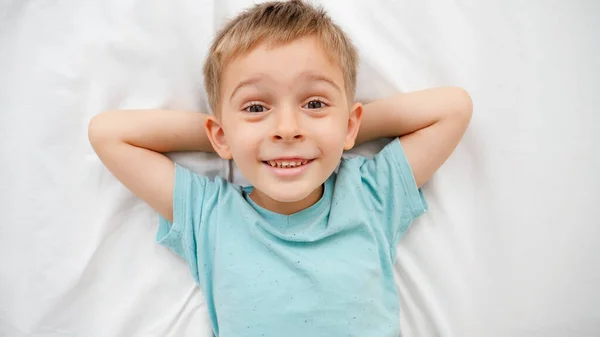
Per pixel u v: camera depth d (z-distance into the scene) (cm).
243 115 67
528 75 82
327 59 68
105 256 81
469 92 82
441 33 82
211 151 83
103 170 81
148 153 78
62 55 79
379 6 82
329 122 68
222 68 70
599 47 82
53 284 80
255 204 78
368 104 80
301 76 65
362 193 78
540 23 82
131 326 82
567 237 83
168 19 80
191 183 79
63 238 80
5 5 79
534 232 83
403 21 82
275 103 66
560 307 83
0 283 80
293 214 76
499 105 82
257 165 69
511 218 83
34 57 79
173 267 82
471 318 83
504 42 82
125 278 82
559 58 82
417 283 83
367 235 77
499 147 82
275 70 65
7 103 79
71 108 80
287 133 64
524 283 83
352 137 75
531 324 83
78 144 80
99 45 79
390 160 79
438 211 83
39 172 80
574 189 82
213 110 75
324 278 73
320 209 77
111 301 82
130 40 80
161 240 79
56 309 81
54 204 80
